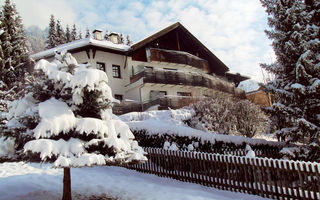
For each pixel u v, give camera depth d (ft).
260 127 55.67
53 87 19.74
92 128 17.37
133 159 19.54
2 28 73.77
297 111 36.68
